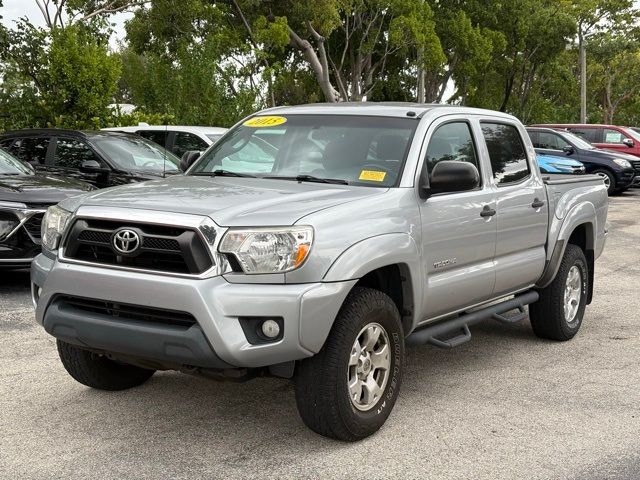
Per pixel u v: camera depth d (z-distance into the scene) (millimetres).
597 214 7289
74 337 4289
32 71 18859
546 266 6539
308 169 5156
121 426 4695
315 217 4188
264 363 4016
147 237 4082
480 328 7469
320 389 4230
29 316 7414
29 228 8195
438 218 5039
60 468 4086
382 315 4504
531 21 45062
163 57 29141
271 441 4500
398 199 4758
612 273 10602
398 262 4598
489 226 5605
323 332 4094
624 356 6527
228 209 4156
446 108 5605
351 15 35281
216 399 5215
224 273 3988
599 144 24688
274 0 31641
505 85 50344
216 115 23062
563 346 6840
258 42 29281
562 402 5301
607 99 71375
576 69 64500
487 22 41594
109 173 10555
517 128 6414
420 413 5027
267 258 4004
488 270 5641
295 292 3996
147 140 11875
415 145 5070
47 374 5672
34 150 11383
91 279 4172
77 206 4441
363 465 4188
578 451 4445
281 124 5594
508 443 4547
